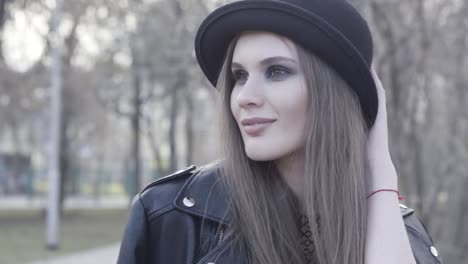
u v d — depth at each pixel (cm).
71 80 2212
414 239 167
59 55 1652
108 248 1634
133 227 160
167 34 1845
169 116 2739
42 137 2584
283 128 152
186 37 1694
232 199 158
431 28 952
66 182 2873
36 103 2148
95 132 2741
